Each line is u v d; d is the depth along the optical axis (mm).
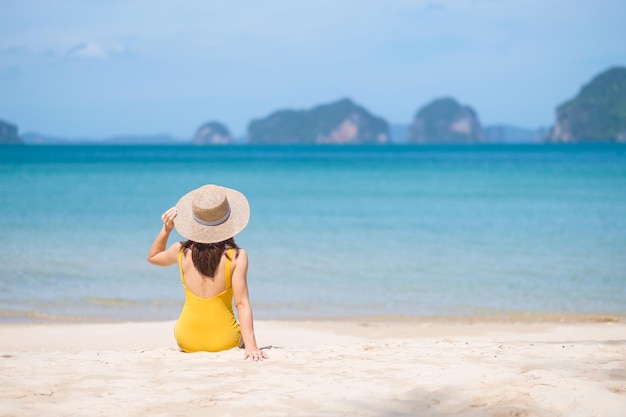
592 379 4426
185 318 5543
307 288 12172
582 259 14844
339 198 31234
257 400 3980
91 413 3713
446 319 10031
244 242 17344
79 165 64625
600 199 29031
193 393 4121
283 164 76562
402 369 4746
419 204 28000
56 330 8789
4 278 12500
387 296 11562
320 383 4367
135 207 25094
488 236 18406
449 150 179000
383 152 156500
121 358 5188
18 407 3814
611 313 10430
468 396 4047
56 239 17016
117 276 12836
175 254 5598
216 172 57094
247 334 5340
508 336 8641
